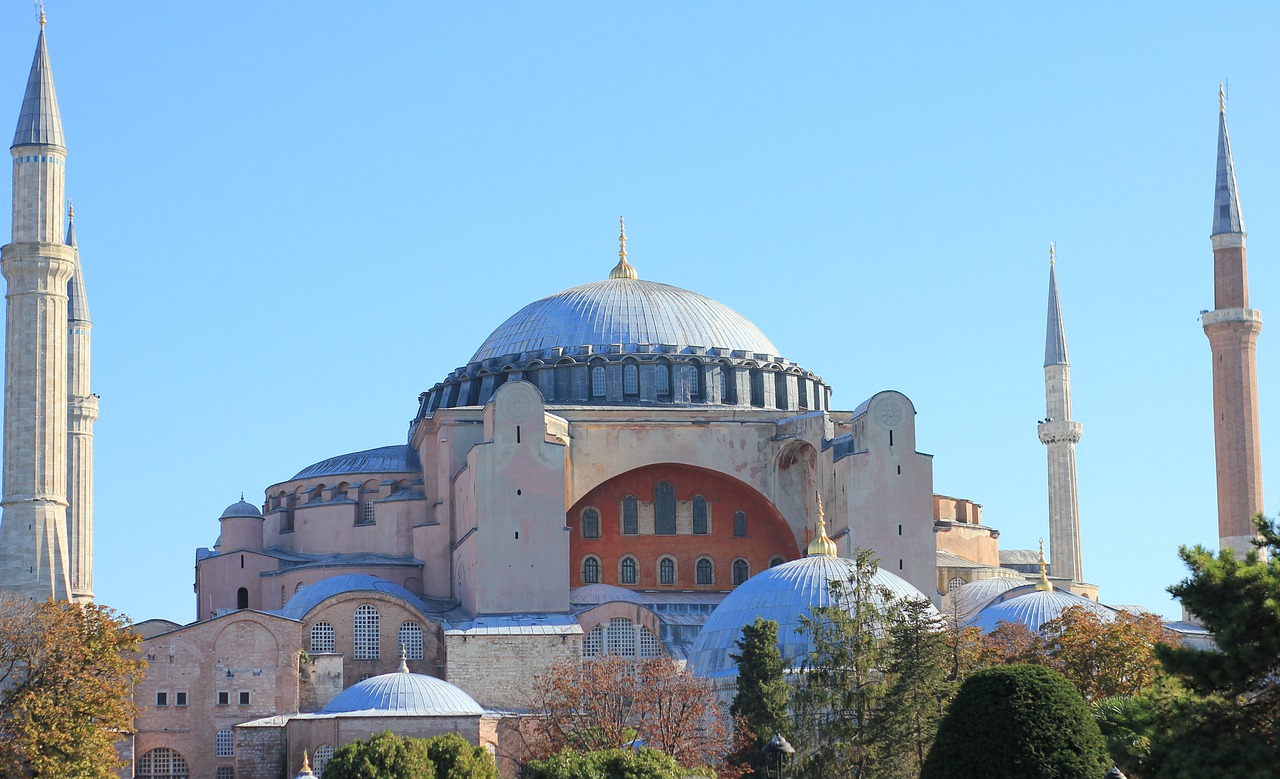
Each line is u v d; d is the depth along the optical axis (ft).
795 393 524.11
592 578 481.46
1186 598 228.63
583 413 483.10
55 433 455.63
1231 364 552.00
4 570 444.55
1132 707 253.65
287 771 409.49
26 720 337.72
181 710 431.84
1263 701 225.97
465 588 465.88
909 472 456.45
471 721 401.90
